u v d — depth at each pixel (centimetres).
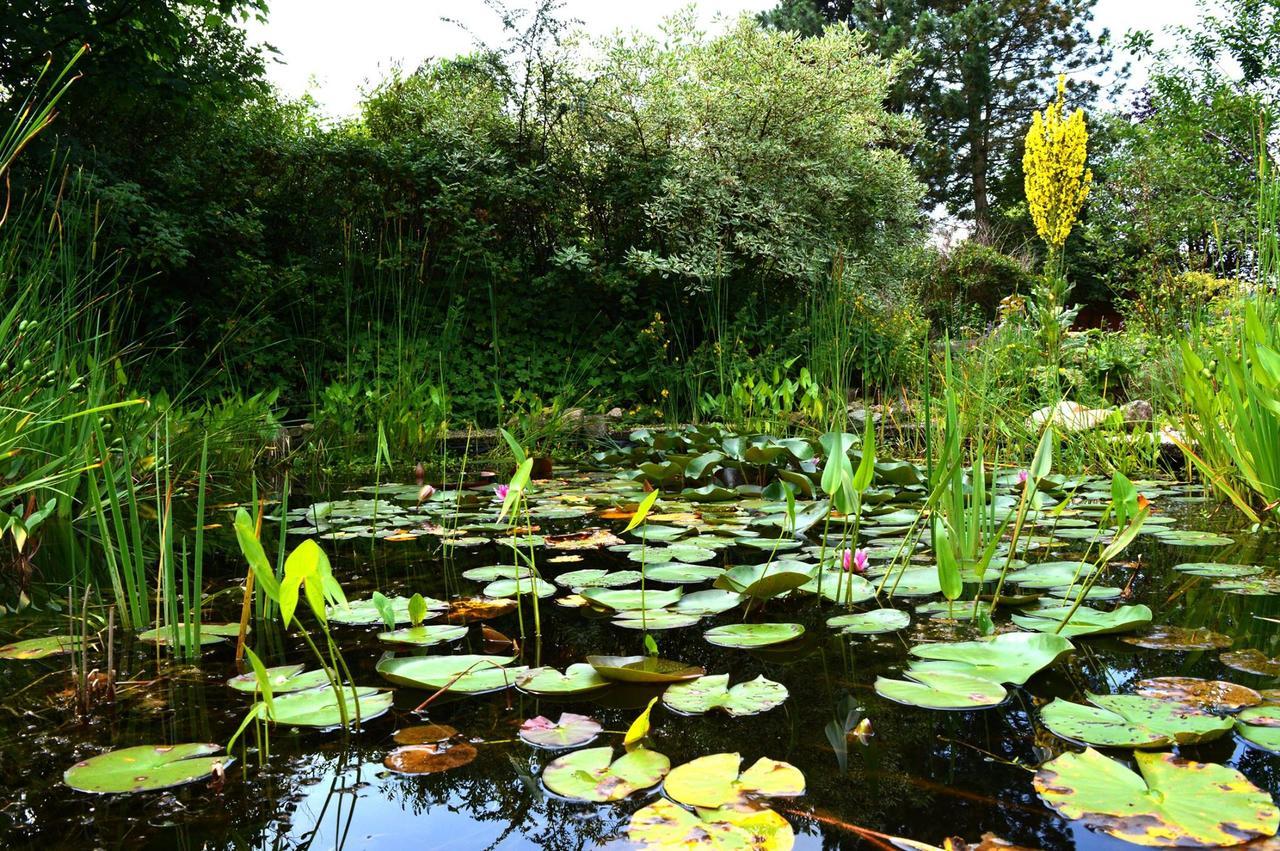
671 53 717
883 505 245
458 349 552
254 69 643
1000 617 130
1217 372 263
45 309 228
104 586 158
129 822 69
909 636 121
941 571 127
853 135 743
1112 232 716
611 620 132
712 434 354
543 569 171
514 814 69
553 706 95
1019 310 478
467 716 92
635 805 70
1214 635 118
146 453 237
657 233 657
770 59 702
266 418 367
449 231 579
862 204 745
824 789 72
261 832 67
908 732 85
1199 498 257
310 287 540
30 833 67
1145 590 146
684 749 82
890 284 753
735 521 226
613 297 628
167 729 90
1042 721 86
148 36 549
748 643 117
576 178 638
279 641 124
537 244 642
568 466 396
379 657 115
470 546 196
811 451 286
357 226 564
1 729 90
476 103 654
